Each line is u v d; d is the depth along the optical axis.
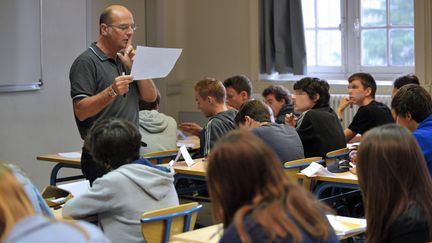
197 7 7.46
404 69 6.84
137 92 3.70
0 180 1.38
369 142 2.17
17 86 5.36
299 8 6.93
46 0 5.65
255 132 3.82
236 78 5.10
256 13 7.13
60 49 5.83
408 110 3.12
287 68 7.05
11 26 5.28
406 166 2.14
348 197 4.10
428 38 6.40
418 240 2.13
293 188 1.62
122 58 3.66
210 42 7.42
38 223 1.34
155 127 4.55
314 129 4.18
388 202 2.14
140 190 2.78
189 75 7.54
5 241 1.32
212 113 4.52
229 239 1.54
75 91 3.50
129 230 2.75
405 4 6.79
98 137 2.76
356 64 7.05
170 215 2.70
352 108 6.56
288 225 1.54
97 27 6.72
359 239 3.90
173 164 4.24
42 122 5.67
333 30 7.12
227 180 1.60
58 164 4.72
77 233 1.33
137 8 7.16
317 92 4.32
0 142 5.26
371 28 6.96
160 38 7.23
